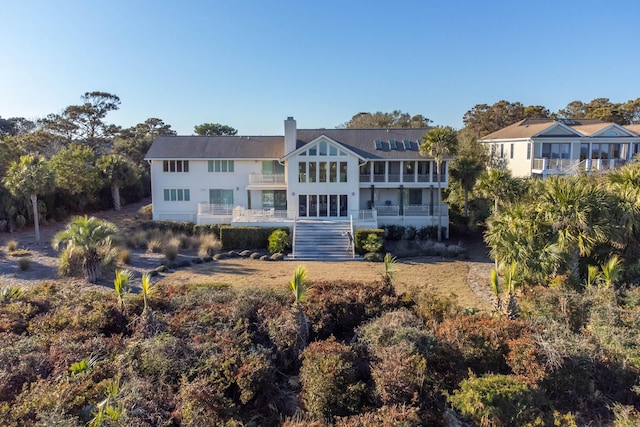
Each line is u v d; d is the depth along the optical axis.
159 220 34.75
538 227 16.97
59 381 8.32
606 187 18.75
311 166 33.59
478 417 8.20
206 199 37.31
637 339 10.32
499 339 10.29
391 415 7.89
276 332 11.23
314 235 30.23
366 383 9.48
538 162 36.53
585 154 37.38
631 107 61.59
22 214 34.72
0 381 8.23
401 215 33.28
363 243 28.42
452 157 33.38
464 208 36.56
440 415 8.70
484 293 20.16
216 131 93.88
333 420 8.52
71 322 11.77
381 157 34.78
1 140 39.81
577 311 12.41
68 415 7.22
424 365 9.14
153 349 9.52
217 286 16.69
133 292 19.88
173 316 12.42
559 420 8.16
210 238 30.70
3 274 22.59
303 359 10.52
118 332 11.98
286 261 26.98
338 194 33.84
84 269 21.36
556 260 16.05
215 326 11.61
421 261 26.80
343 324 13.02
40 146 54.22
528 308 12.89
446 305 13.80
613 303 12.48
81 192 42.22
